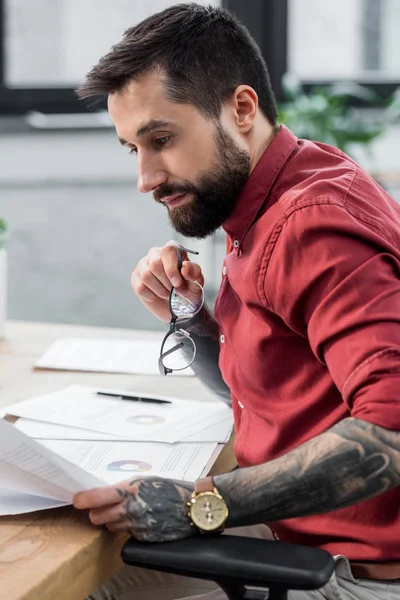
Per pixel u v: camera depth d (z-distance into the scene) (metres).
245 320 1.28
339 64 3.93
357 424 1.04
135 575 1.43
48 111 3.79
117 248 3.92
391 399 1.03
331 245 1.11
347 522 1.22
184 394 1.64
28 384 1.68
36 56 3.76
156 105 1.19
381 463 1.03
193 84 1.21
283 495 1.05
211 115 1.23
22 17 3.72
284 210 1.17
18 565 1.01
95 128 3.74
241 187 1.27
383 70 3.94
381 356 1.04
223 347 1.40
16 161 3.74
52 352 1.88
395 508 1.20
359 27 3.90
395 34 3.90
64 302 3.96
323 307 1.10
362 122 3.63
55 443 1.35
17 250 3.89
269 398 1.28
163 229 3.90
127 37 1.25
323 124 3.57
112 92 1.22
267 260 1.18
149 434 1.39
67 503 1.14
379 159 3.90
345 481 1.04
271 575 0.99
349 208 1.14
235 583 1.01
